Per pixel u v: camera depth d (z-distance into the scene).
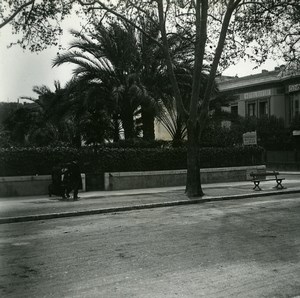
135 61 24.00
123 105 23.86
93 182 20.69
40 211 13.66
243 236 9.40
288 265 6.98
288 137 39.69
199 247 8.34
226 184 23.81
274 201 16.45
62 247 8.54
